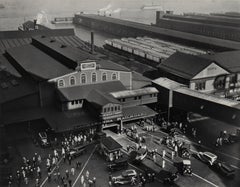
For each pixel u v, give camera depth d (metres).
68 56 80.31
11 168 54.78
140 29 166.88
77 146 61.09
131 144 62.50
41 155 58.78
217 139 62.34
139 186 49.66
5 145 60.59
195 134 66.44
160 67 90.75
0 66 84.44
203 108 67.50
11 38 132.62
